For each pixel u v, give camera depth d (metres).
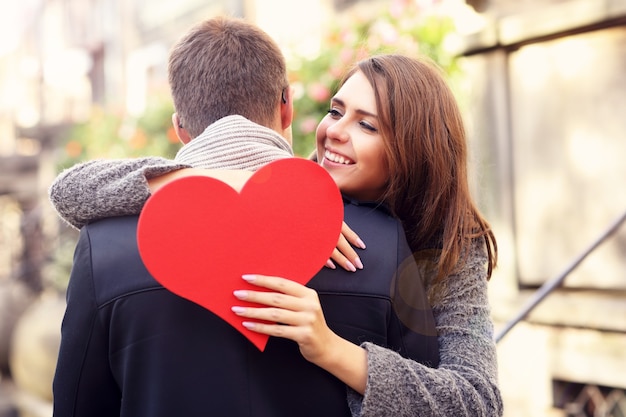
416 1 4.17
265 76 1.46
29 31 11.19
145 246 1.19
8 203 9.26
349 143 1.57
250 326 1.22
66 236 6.91
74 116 9.98
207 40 1.46
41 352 5.42
